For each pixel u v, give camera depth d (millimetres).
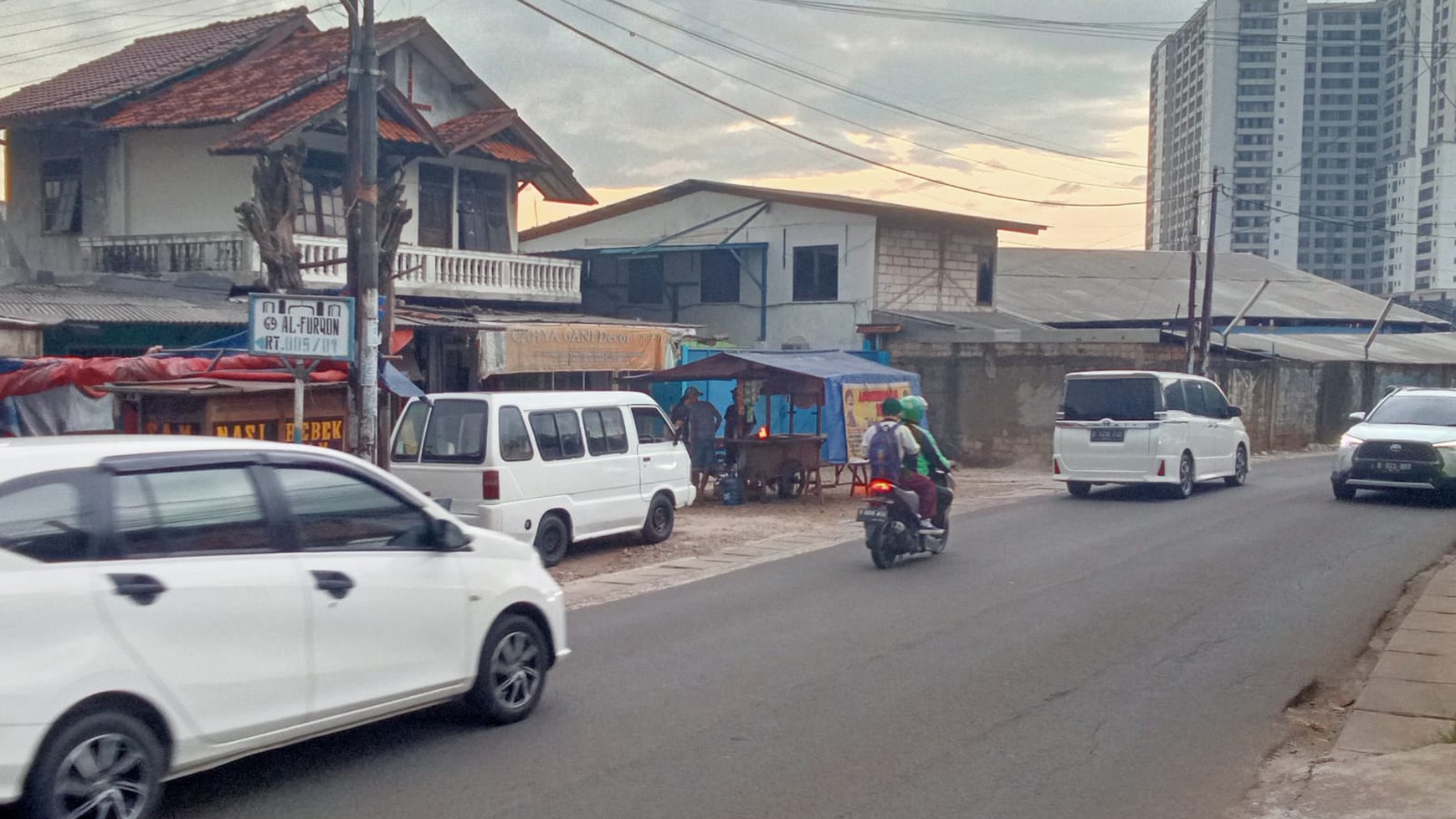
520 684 7117
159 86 23344
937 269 31359
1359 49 109188
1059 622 9797
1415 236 95188
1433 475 17203
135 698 5109
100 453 5320
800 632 9555
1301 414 33156
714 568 13258
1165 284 46844
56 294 18719
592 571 13180
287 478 5988
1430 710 7293
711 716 7184
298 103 21484
